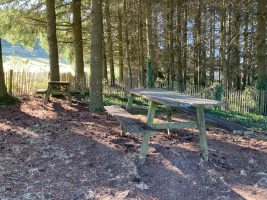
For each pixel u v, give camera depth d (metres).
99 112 9.70
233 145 6.45
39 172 4.82
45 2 14.10
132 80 17.08
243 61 18.81
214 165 5.24
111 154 5.51
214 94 13.52
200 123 5.36
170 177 4.78
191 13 18.09
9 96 10.31
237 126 5.77
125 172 4.86
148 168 5.01
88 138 6.34
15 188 4.34
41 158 5.31
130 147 5.89
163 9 18.91
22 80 13.37
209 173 4.97
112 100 13.08
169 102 4.87
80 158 5.34
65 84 11.03
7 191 4.24
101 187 4.45
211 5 15.80
